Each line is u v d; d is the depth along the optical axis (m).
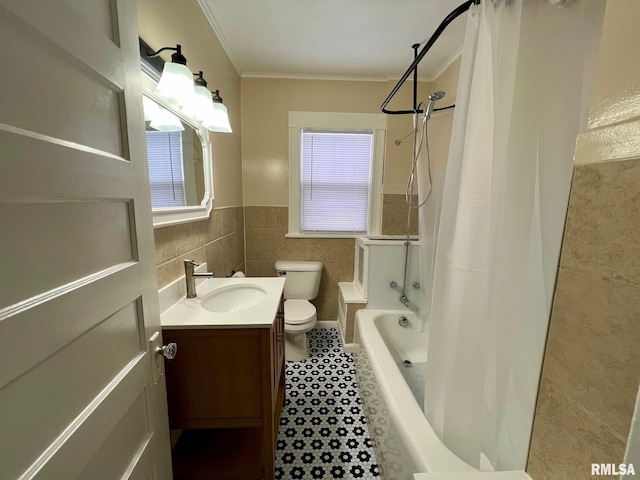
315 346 2.36
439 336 0.99
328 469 1.27
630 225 0.40
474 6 0.89
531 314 0.80
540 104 0.76
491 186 0.83
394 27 1.79
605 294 0.44
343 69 2.33
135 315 0.74
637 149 0.39
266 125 2.45
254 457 1.30
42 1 0.44
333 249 2.62
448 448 0.93
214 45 1.76
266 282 1.56
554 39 0.74
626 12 0.41
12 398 0.41
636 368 0.40
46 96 0.46
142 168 0.76
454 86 2.08
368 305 2.17
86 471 0.56
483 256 0.85
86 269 0.56
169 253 1.22
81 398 0.54
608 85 0.44
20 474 0.42
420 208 1.92
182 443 1.37
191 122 1.42
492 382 0.90
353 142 2.54
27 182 0.42
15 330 0.41
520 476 0.62
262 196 2.53
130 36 0.70
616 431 0.43
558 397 0.54
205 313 1.13
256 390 1.09
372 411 1.41
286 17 1.69
